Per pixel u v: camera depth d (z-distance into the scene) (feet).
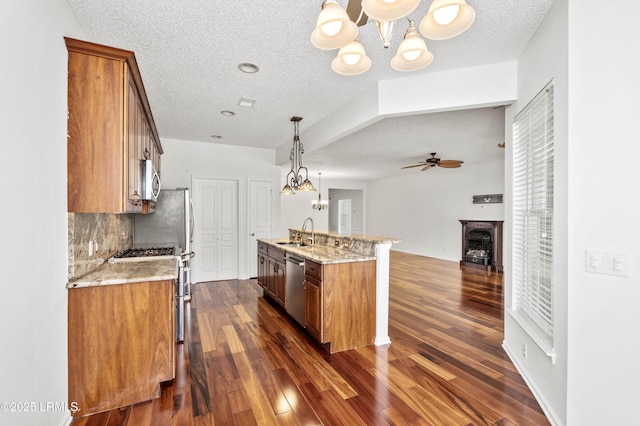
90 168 6.37
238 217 19.27
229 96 11.05
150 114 9.71
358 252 10.98
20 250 4.50
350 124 11.34
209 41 7.48
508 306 9.16
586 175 5.35
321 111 12.66
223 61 8.48
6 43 4.13
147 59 8.37
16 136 4.39
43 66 5.18
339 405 6.79
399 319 12.28
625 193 4.98
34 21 4.87
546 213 6.79
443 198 27.43
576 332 5.47
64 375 6.16
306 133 15.42
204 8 6.24
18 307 4.45
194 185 18.16
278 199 20.38
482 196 23.80
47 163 5.36
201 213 18.43
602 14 5.18
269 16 6.49
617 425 5.06
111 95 6.48
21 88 4.51
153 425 6.14
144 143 9.36
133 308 6.86
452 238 26.53
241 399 7.00
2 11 4.04
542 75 6.65
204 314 12.76
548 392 6.39
